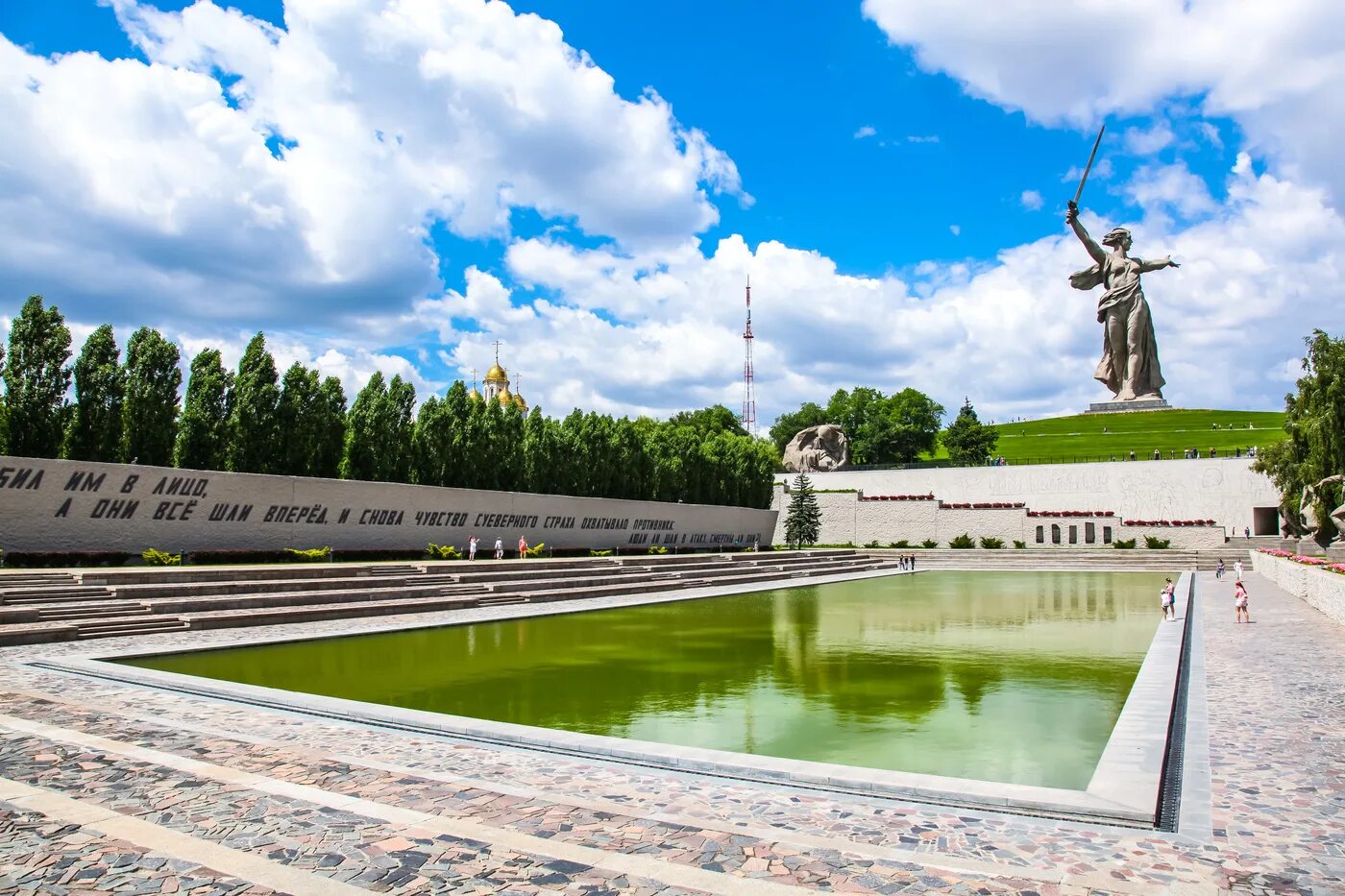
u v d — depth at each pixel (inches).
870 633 919.7
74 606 766.5
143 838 276.7
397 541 1385.3
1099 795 325.4
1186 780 349.7
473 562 1305.4
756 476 2669.8
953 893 240.8
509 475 1768.0
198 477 1103.0
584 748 402.6
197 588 887.1
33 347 1105.4
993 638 878.4
